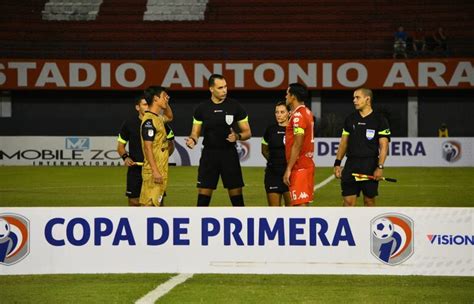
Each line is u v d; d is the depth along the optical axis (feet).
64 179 158.20
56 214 59.72
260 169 184.14
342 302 51.24
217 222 59.41
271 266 59.31
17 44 238.07
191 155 195.72
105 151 199.93
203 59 231.09
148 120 69.26
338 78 218.79
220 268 59.52
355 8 246.47
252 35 243.19
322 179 157.07
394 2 245.45
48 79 220.64
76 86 221.05
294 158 69.15
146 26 245.65
